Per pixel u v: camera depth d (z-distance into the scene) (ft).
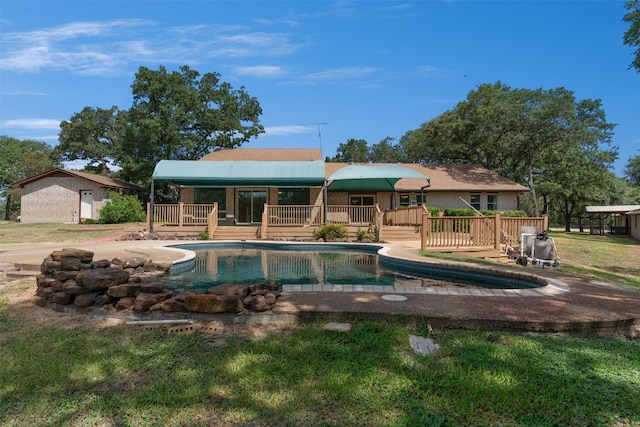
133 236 59.93
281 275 31.99
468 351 12.76
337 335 14.02
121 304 16.34
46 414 9.06
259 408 9.27
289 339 13.62
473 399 9.74
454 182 92.07
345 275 32.45
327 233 60.80
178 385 10.32
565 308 17.13
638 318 15.83
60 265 18.72
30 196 98.94
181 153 113.50
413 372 11.14
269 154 92.43
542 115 89.92
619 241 90.17
